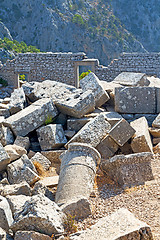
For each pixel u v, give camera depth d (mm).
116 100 12414
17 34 138500
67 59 29188
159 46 163625
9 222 6855
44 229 6316
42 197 6762
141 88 12328
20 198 7809
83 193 7895
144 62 28594
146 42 162625
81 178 8172
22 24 138875
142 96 12328
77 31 133875
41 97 13047
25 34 138000
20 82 30719
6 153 9750
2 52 70312
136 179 8508
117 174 8750
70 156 8789
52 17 134875
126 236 5586
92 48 133625
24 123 11453
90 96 12047
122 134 10312
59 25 134375
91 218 7094
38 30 135875
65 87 13469
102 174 9289
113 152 10469
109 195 8125
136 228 5719
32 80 30047
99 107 13164
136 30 164000
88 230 6004
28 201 6742
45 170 10344
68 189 7934
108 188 8539
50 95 13102
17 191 8375
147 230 5777
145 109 12352
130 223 5918
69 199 7586
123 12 166250
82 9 148125
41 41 134500
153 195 7730
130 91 12312
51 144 11016
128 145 10695
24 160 9875
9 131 11430
